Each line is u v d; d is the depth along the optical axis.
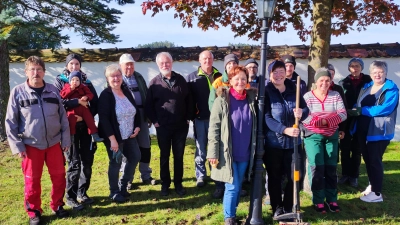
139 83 5.58
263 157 4.43
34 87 4.23
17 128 4.16
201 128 5.51
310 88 5.30
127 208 4.87
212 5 6.29
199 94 5.37
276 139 4.27
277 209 4.45
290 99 4.29
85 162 4.82
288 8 6.38
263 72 4.08
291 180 4.29
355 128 5.35
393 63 8.45
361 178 6.08
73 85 4.49
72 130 4.55
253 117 4.11
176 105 5.02
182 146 5.23
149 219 4.53
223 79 4.80
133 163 5.06
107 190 5.51
